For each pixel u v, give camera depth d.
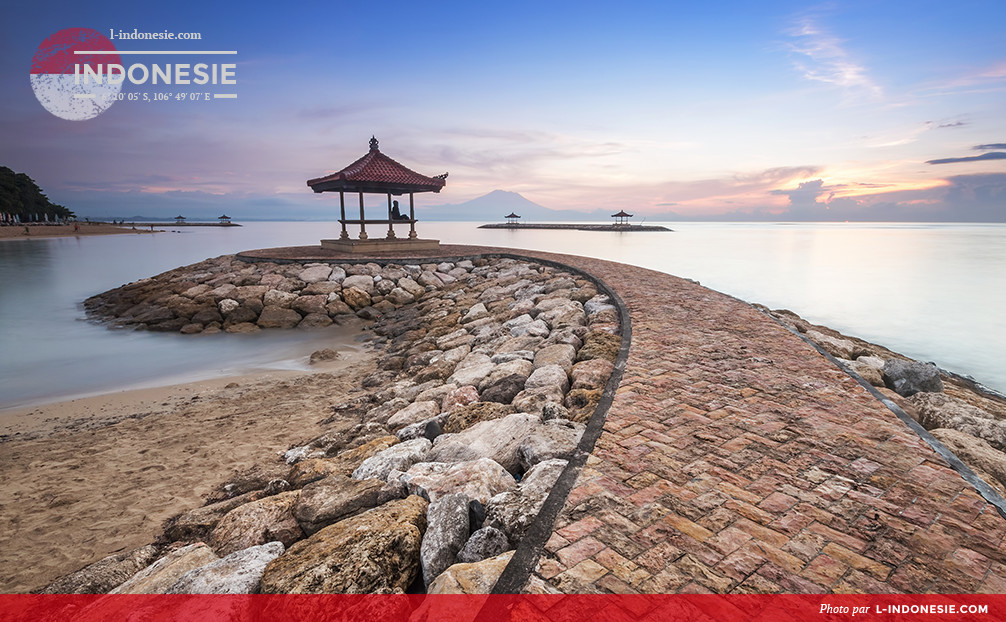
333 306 13.98
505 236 70.44
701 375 4.96
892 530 2.56
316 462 4.60
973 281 26.86
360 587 2.59
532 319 9.12
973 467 3.83
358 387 8.20
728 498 2.86
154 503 4.52
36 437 6.30
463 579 2.40
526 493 3.20
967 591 2.15
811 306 20.17
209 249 43.53
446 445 4.27
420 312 13.24
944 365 12.85
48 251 40.88
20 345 11.74
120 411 7.30
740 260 37.62
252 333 12.89
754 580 2.22
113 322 14.17
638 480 3.05
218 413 7.07
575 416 4.55
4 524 4.23
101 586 3.21
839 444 3.51
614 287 10.52
